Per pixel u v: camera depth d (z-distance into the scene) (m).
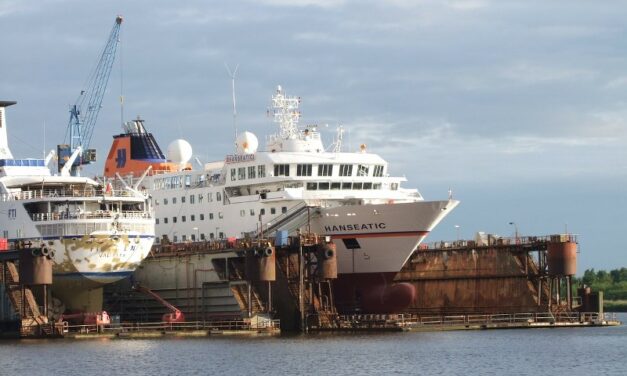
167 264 181.50
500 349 153.00
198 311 177.75
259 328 169.50
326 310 172.88
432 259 197.00
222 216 185.50
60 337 165.75
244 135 190.75
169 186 194.12
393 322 176.62
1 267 167.50
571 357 145.50
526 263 191.38
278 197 178.50
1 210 174.75
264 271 167.12
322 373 130.50
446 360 141.38
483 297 193.38
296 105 189.38
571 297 193.62
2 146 191.75
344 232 176.50
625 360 142.88
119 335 166.62
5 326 169.38
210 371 132.12
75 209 169.50
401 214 173.12
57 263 168.25
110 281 170.75
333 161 181.38
